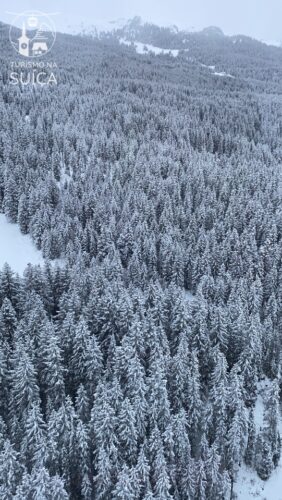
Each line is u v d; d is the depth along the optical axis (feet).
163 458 125.49
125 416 131.54
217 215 298.15
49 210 288.51
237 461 154.92
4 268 196.65
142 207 295.69
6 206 314.96
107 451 128.26
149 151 416.46
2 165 344.69
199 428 153.69
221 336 174.09
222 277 228.43
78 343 152.87
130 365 142.92
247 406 175.11
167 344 167.84
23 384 137.28
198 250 251.60
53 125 455.63
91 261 239.71
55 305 208.03
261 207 290.56
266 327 191.52
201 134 520.01
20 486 113.91
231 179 353.51
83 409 140.97
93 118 511.40
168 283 242.37
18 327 160.76
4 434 136.26
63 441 128.98
